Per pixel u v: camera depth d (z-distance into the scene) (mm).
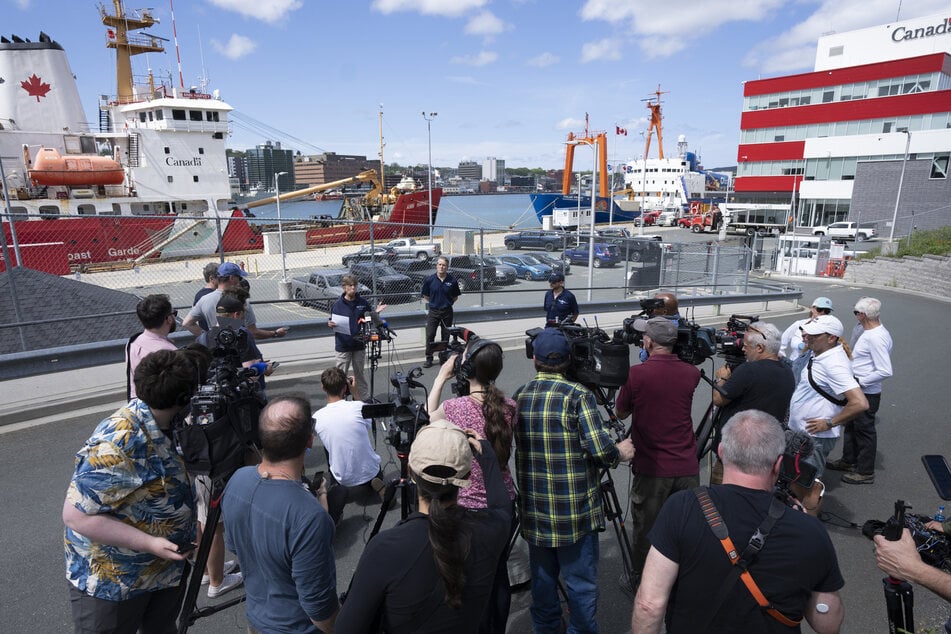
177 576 2395
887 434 6531
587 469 2746
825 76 48000
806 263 28297
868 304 5070
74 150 26656
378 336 6051
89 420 6375
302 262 23094
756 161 54344
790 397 3736
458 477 1665
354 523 4348
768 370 3695
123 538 2104
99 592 2170
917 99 42062
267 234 25797
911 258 23422
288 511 1954
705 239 47562
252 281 18656
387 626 1702
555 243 32531
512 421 2723
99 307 8367
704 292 18656
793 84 50375
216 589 3502
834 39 50750
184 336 8266
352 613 1689
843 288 23500
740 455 1885
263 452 2080
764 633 1756
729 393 3732
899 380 8828
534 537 2748
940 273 20812
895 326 13758
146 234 21609
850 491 5105
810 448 3195
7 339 7402
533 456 2734
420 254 23781
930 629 3297
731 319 4648
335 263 22781
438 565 1643
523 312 11961
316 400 7098
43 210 25344
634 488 3334
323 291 13125
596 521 2779
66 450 5598
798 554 1733
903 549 2049
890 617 2139
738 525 1800
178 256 20594
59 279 8469
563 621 3150
